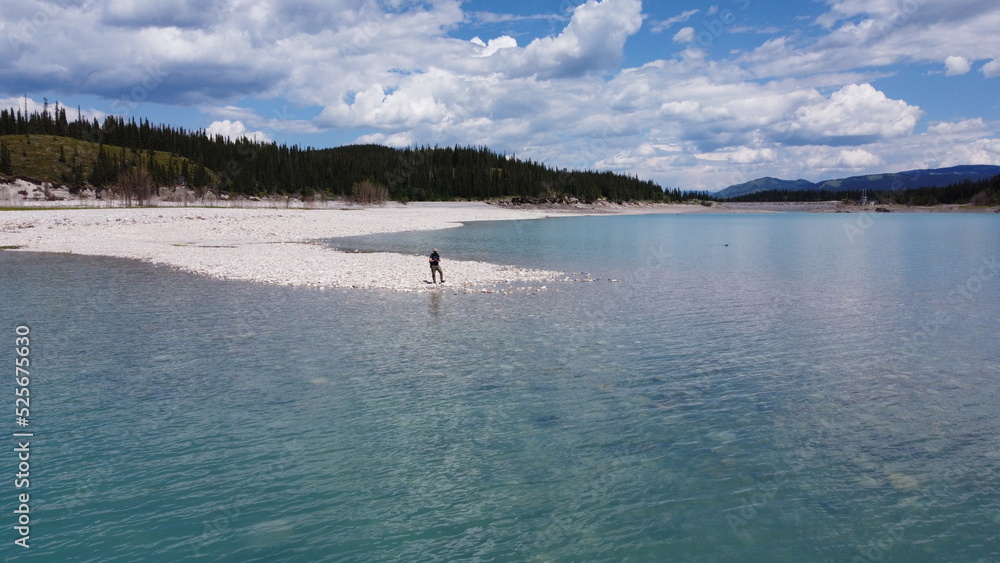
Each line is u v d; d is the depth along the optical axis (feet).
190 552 24.23
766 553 24.57
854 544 25.23
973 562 24.13
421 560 23.94
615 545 25.03
